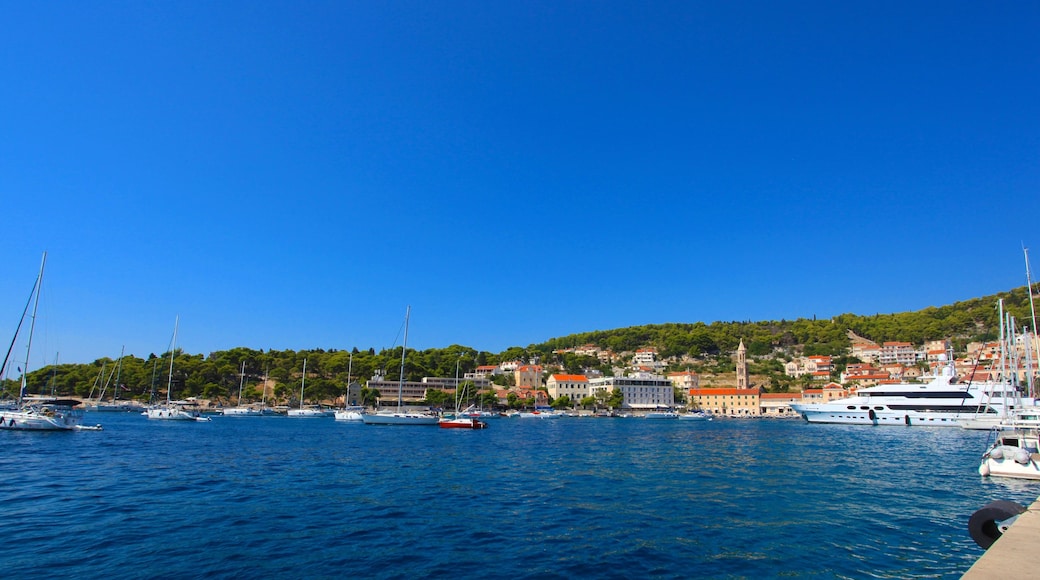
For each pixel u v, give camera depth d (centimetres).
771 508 3378
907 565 2262
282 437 8756
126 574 2036
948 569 2214
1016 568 846
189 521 2856
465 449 7200
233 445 7150
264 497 3553
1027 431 5056
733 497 3744
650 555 2394
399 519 3011
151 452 6009
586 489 4072
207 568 2122
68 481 3966
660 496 3788
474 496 3741
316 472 4756
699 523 2980
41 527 2672
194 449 6494
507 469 5209
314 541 2534
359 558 2297
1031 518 1298
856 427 12719
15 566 2100
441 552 2412
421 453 6575
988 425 10894
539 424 16112
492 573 2145
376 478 4469
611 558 2350
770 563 2289
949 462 5756
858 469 5200
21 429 7975
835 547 2522
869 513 3228
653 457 6378
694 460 6044
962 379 14438
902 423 12681
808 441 8862
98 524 2750
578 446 7919
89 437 7638
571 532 2781
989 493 3881
